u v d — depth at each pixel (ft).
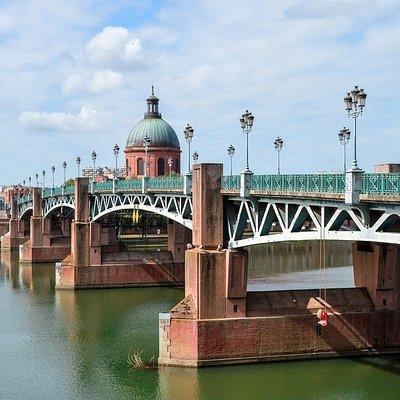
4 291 305.32
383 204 119.85
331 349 171.22
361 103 127.24
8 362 180.45
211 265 167.73
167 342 168.55
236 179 168.96
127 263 313.94
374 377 157.28
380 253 172.45
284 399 145.07
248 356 167.53
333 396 145.89
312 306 172.04
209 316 167.32
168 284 317.42
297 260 409.69
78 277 306.96
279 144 203.00
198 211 174.40
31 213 501.56
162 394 149.89
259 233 161.48
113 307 261.24
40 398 151.33
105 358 182.29
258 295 172.96
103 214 304.91
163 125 502.38
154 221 440.45
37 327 223.92
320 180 137.18
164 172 496.64
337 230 138.00
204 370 164.25
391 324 173.88
